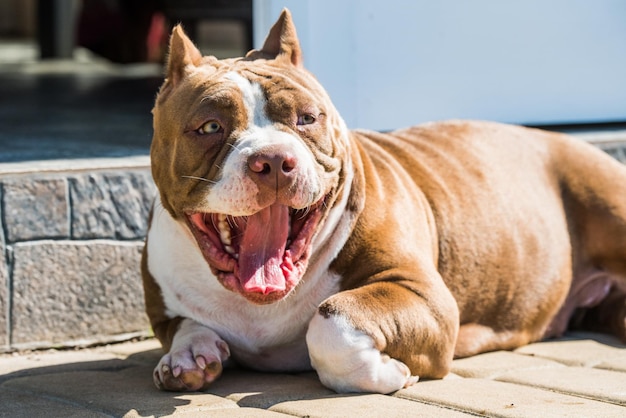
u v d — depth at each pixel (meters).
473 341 5.34
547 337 5.81
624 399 4.34
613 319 5.86
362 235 4.84
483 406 4.21
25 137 7.43
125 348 5.69
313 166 4.39
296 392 4.52
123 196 5.82
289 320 4.84
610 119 8.09
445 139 5.76
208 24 17.58
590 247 5.90
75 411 4.29
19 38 21.78
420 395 4.41
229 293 4.80
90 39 14.79
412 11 7.42
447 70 7.57
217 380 4.81
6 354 5.53
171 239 4.84
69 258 5.68
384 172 5.14
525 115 7.84
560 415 4.07
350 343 4.40
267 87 4.53
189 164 4.48
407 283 4.72
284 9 5.02
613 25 8.02
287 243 4.53
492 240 5.43
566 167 5.98
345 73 7.25
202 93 4.52
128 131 7.88
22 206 5.57
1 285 5.52
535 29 7.80
